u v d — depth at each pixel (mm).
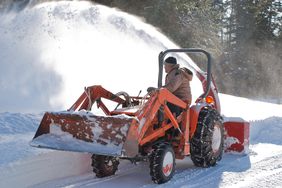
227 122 6855
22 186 5090
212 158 6070
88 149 5035
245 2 42094
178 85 5727
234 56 37781
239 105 12359
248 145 6918
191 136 5953
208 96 6492
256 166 6137
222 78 35125
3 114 7863
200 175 5660
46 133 5348
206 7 25078
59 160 6059
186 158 6688
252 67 37500
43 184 5191
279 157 6676
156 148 5227
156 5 20766
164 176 5234
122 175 5656
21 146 6379
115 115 5121
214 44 24531
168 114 5535
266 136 8164
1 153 6012
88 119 5070
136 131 5004
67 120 5191
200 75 6645
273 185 5254
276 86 38531
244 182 5375
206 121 5945
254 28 41344
